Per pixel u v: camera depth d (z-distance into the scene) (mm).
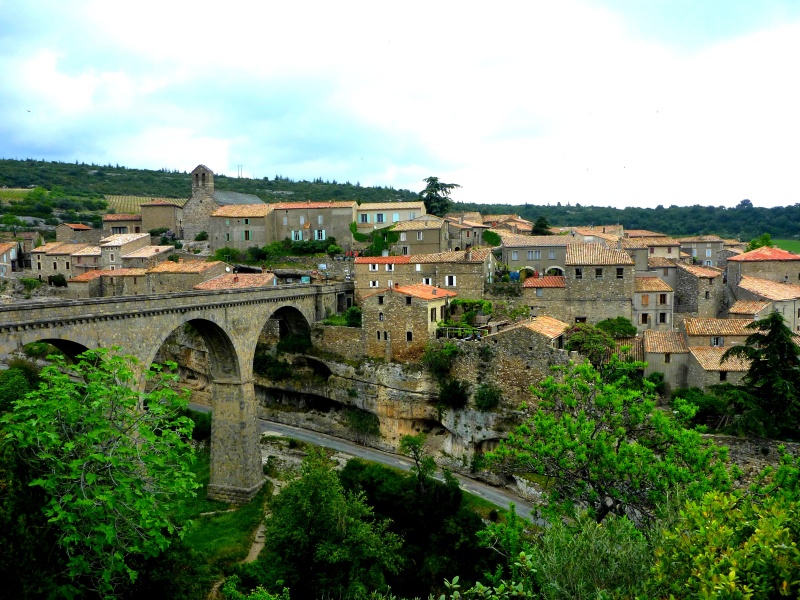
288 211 108312
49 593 23578
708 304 74438
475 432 61406
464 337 66938
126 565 25453
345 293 87125
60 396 25141
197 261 97500
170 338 87062
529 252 90125
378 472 57656
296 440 69688
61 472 24750
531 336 59281
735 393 45719
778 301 62781
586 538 20547
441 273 80062
